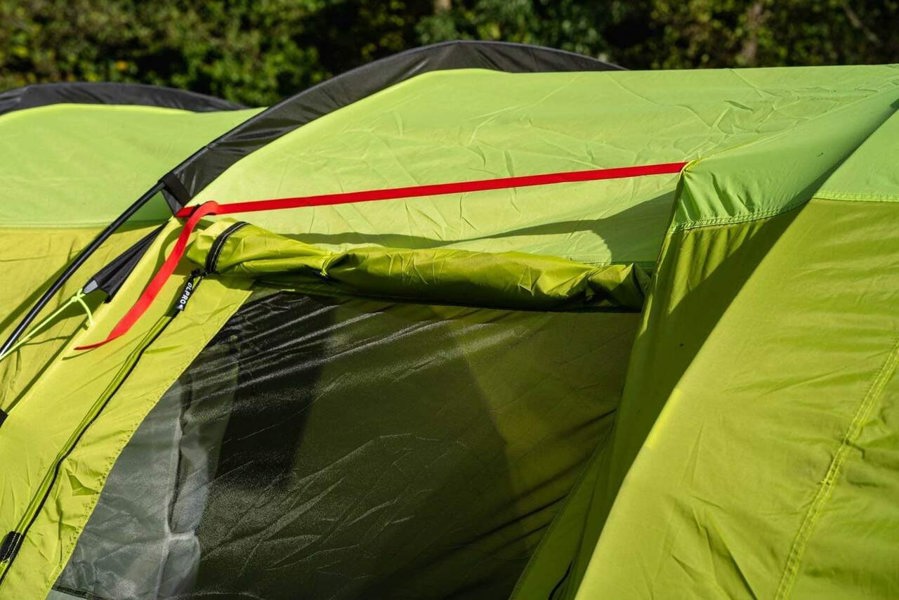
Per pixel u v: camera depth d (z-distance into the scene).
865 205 1.77
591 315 2.04
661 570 1.51
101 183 3.13
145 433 2.29
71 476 2.22
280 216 2.57
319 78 10.10
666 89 2.95
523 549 1.96
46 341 2.50
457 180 2.58
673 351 1.77
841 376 1.60
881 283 1.67
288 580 2.09
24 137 3.56
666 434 1.61
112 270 2.50
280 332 2.31
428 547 2.02
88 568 2.22
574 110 2.85
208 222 2.54
